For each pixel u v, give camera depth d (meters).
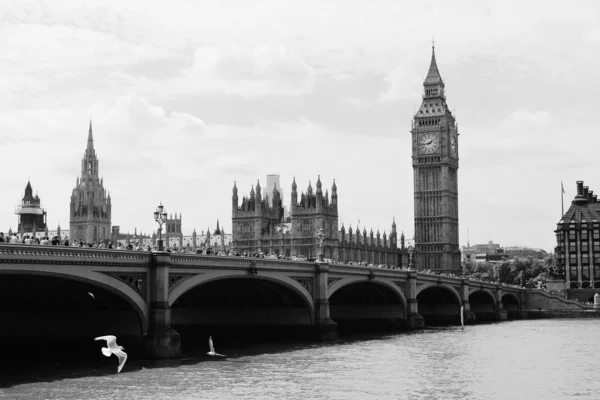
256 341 127.06
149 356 89.44
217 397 69.88
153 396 69.25
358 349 113.88
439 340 135.00
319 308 127.38
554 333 157.75
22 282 81.12
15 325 95.50
